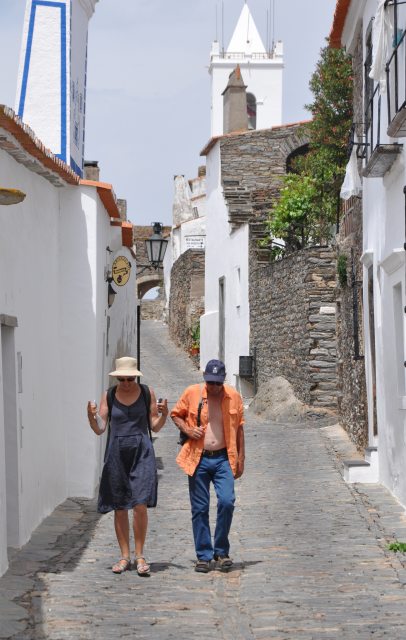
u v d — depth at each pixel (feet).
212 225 111.65
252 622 23.43
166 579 28.07
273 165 104.47
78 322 44.57
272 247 91.04
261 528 36.14
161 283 191.93
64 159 46.32
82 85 50.55
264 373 86.99
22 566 29.53
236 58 227.81
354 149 52.70
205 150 111.96
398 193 39.11
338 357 68.54
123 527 29.32
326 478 47.93
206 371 29.66
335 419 69.77
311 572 28.73
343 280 61.21
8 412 32.68
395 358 40.50
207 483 29.50
